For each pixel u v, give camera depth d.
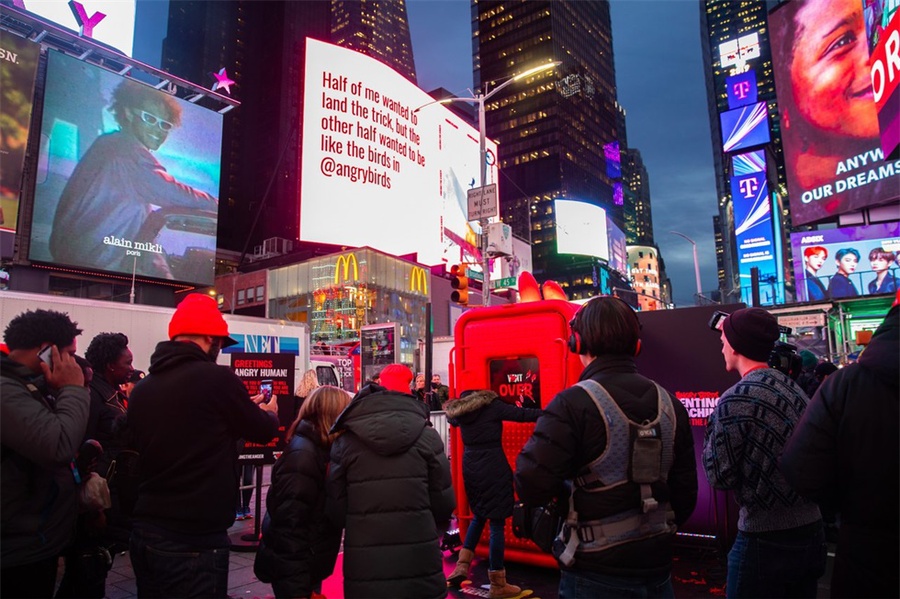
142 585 2.72
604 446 2.12
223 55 168.25
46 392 2.77
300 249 65.81
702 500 6.10
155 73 35.75
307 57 55.97
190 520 2.70
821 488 1.97
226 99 39.47
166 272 35.03
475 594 5.04
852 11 23.34
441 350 20.25
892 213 22.58
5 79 27.59
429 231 67.12
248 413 2.96
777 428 2.49
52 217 30.56
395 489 2.94
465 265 12.21
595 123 171.12
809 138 24.80
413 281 49.00
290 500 2.99
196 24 169.00
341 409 3.34
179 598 2.64
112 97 33.69
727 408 2.63
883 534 1.79
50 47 31.59
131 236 33.62
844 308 19.67
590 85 171.62
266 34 172.38
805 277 28.97
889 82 15.09
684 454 2.29
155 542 2.69
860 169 22.55
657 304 104.69
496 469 4.98
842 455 1.90
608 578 2.07
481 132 15.98
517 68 160.12
